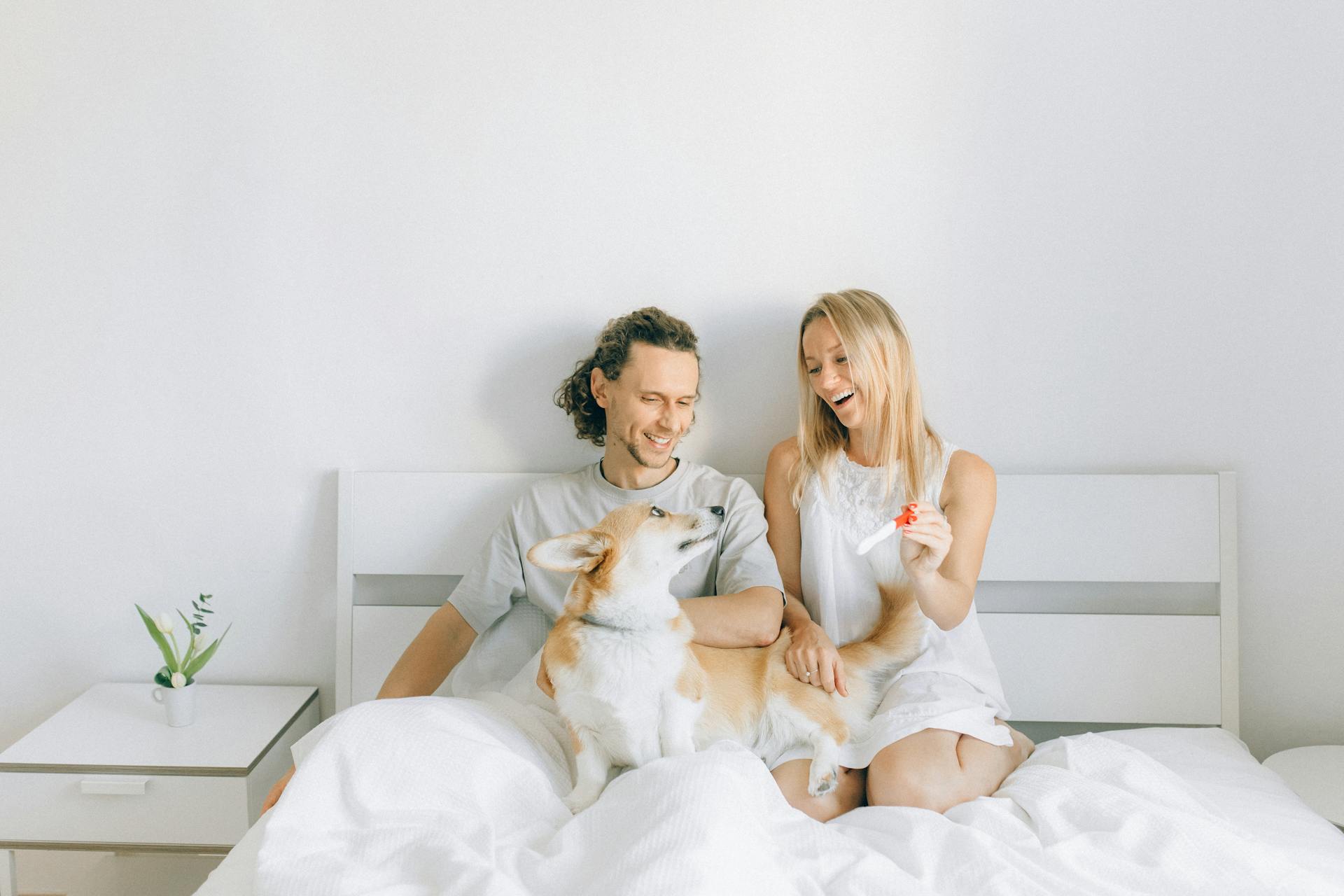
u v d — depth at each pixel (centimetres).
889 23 161
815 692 131
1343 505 161
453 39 165
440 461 173
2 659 179
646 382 142
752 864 94
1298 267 159
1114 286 162
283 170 169
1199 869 98
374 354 171
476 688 158
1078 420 164
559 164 166
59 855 175
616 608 117
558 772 124
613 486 153
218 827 145
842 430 155
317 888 95
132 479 175
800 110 163
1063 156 161
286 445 173
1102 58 159
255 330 172
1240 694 165
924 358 165
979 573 159
